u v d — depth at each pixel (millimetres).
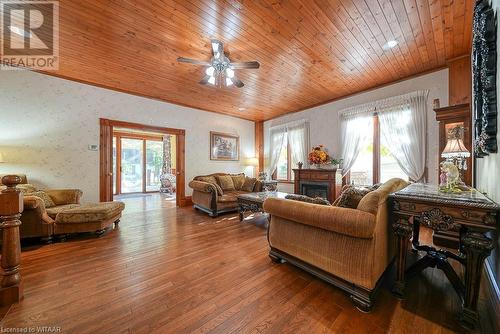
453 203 1351
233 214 4434
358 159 4418
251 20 2254
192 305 1510
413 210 1532
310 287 1745
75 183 3928
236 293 1658
